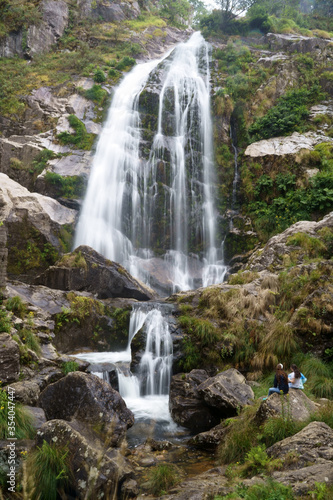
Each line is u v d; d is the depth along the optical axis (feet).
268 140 87.92
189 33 157.28
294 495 17.93
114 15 142.72
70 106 95.71
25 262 66.80
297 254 55.93
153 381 43.86
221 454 28.14
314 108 92.53
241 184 85.35
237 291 50.44
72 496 22.59
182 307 51.16
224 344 45.16
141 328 46.83
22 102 96.99
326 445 22.58
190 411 35.94
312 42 107.65
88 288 57.62
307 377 39.47
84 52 120.26
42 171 82.64
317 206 71.87
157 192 86.94
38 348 38.81
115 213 83.66
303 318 43.96
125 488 23.63
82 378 30.58
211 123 93.61
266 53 109.91
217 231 84.48
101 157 87.56
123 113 95.30
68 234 72.69
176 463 28.48
